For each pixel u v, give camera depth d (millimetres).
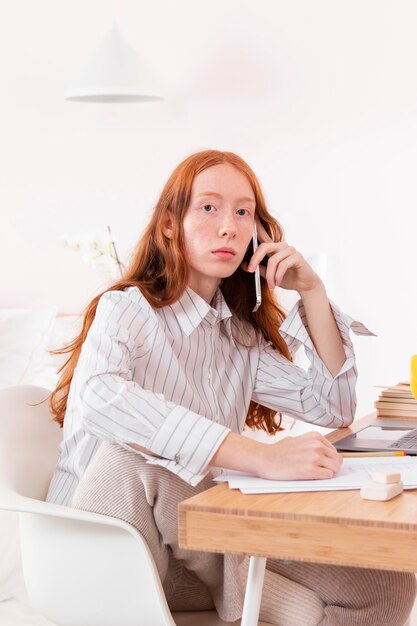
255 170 3295
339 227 3227
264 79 3268
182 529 995
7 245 3486
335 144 3219
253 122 3287
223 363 1629
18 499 1275
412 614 2363
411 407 1799
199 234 1476
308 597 1330
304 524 937
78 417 1466
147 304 1476
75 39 3377
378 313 3199
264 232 1616
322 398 1653
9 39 3438
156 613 1242
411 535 891
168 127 3352
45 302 3467
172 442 1188
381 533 903
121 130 3385
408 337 3168
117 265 2965
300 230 3270
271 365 1683
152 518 1259
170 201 1514
